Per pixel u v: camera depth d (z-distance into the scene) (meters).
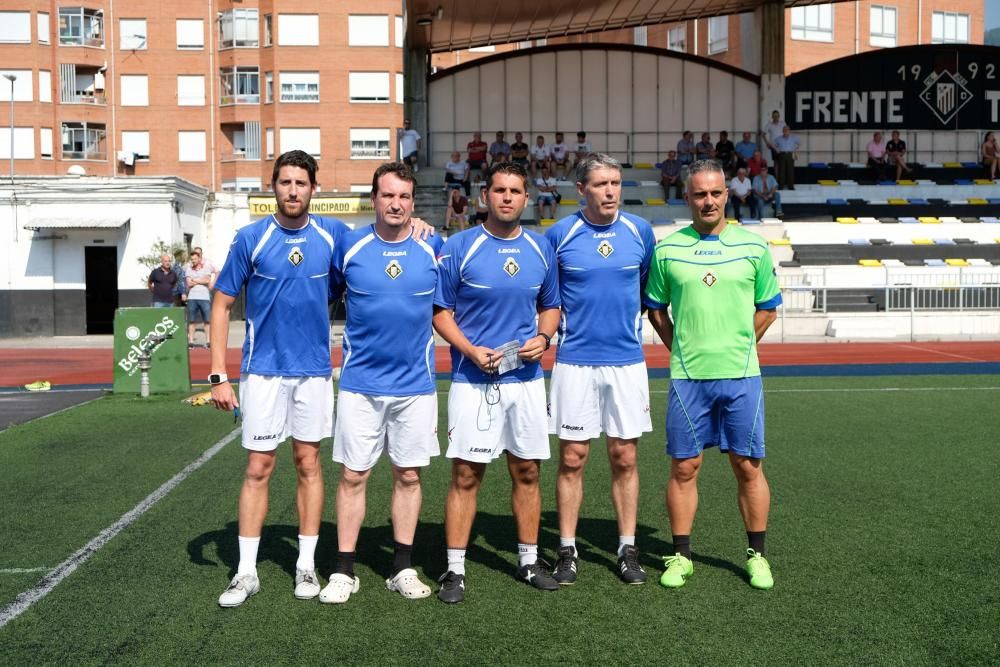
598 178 4.91
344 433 4.72
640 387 5.04
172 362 12.46
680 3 29.22
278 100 46.12
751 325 4.91
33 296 25.84
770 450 8.20
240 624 4.31
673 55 31.45
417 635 4.18
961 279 22.83
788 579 4.88
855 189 30.27
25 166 46.06
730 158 29.30
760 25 31.38
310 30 46.03
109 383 14.28
